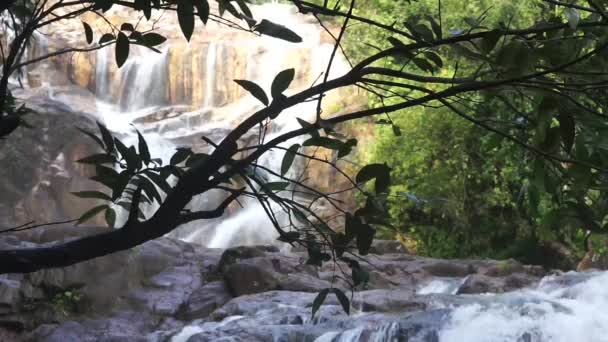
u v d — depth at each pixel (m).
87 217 2.07
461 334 8.33
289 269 11.62
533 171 1.97
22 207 14.49
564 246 15.58
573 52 1.83
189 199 1.82
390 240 14.70
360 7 17.44
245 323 9.52
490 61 1.80
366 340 8.55
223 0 2.04
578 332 8.26
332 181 15.88
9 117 1.85
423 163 15.73
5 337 9.81
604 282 10.15
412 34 1.86
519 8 14.48
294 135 1.83
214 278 12.07
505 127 2.11
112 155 1.86
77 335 9.83
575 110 1.82
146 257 11.67
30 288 10.27
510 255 15.73
